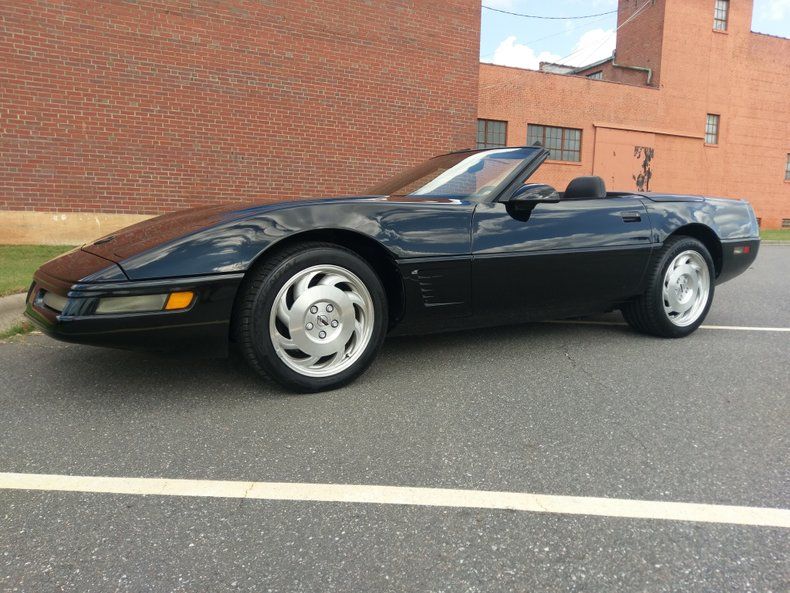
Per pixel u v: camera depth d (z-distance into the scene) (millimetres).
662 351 3498
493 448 2145
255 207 2676
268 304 2457
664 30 17312
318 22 8859
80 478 1899
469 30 10164
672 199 3828
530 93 15664
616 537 1596
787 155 19922
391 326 2926
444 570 1454
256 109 8539
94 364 3111
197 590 1371
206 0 8008
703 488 1863
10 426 2307
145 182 7914
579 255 3250
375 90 9453
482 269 2939
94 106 7496
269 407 2520
